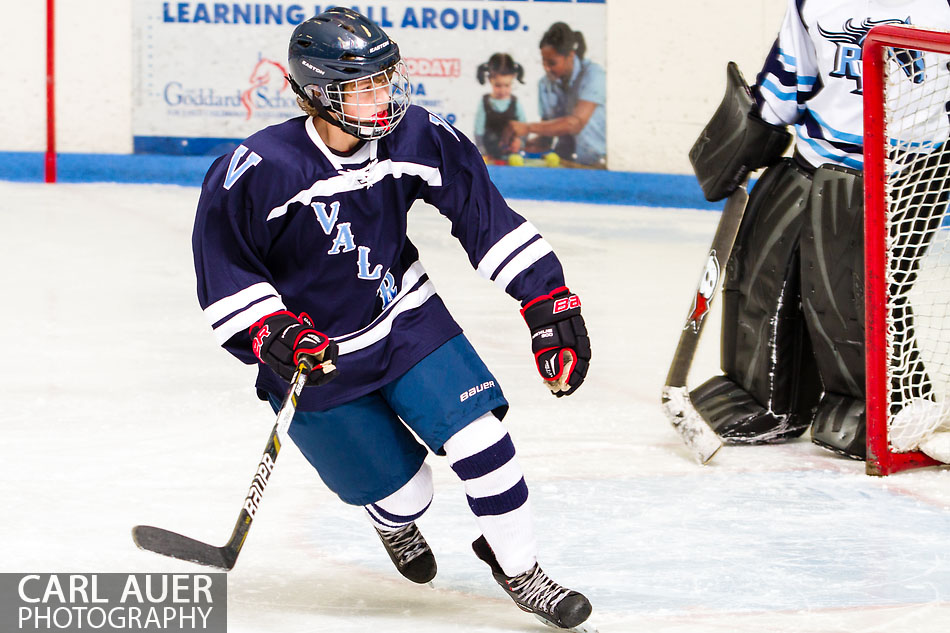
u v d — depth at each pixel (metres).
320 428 7.72
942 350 13.56
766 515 10.31
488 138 35.00
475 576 8.81
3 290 21.00
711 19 33.75
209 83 34.94
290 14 34.72
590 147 34.69
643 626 7.77
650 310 20.64
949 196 12.04
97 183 35.09
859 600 8.27
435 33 34.62
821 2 11.86
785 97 12.30
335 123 7.23
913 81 11.77
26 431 12.62
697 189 33.97
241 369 15.78
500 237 7.71
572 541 9.59
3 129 34.94
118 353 16.55
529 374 15.88
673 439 12.94
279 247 7.50
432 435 7.50
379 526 8.18
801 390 12.95
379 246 7.59
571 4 34.19
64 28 34.66
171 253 25.16
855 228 11.96
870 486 11.30
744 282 13.07
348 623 7.80
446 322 7.86
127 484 10.91
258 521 10.03
